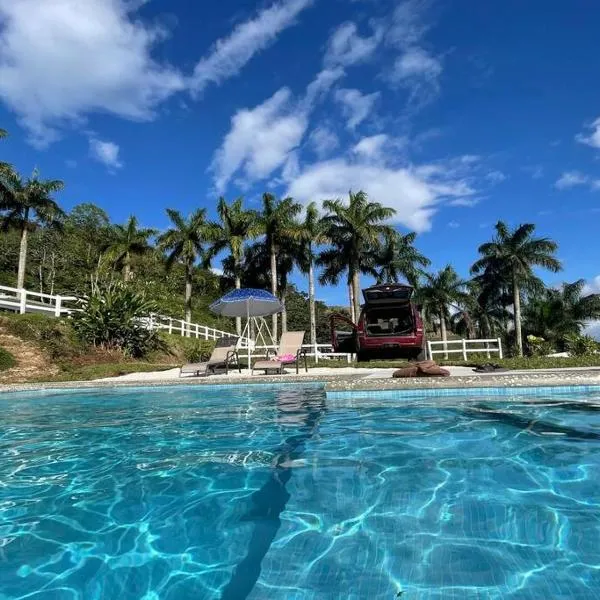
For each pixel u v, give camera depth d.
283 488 3.13
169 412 6.60
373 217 31.66
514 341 37.06
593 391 6.87
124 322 18.83
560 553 2.10
